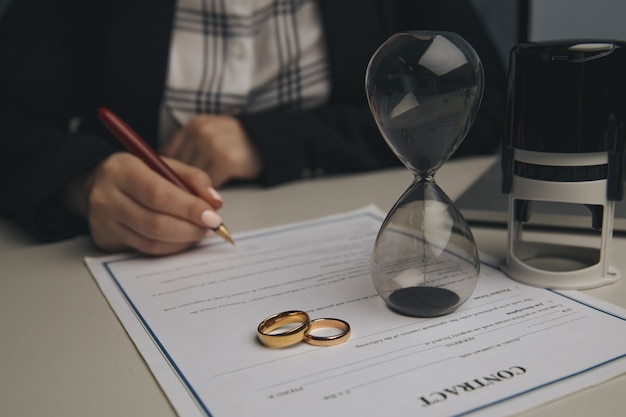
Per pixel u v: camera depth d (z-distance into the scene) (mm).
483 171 950
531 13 949
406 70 435
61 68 1092
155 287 555
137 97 1048
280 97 1148
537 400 350
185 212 624
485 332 436
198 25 1096
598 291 504
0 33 1090
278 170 926
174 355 420
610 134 484
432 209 484
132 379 396
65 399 375
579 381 368
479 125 1056
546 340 420
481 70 455
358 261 598
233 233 712
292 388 370
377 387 368
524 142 502
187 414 347
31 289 566
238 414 345
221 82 1105
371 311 482
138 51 1039
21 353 438
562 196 502
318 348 422
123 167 666
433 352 409
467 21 1159
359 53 1124
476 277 478
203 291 541
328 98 1159
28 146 847
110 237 655
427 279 471
